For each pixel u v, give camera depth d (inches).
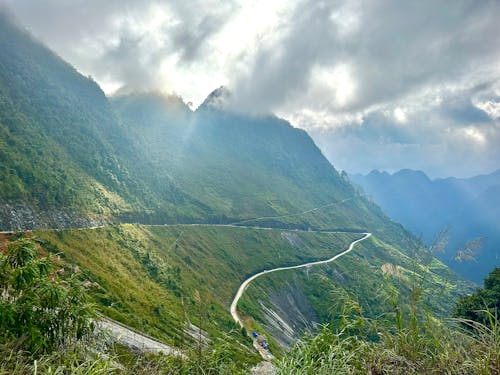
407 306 236.1
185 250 6417.3
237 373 306.2
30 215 4616.1
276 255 7741.1
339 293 271.7
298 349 234.1
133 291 3681.1
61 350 267.7
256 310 4972.9
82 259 4069.9
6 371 222.2
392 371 210.7
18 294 286.7
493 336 204.1
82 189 6456.7
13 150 5767.7
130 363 280.1
